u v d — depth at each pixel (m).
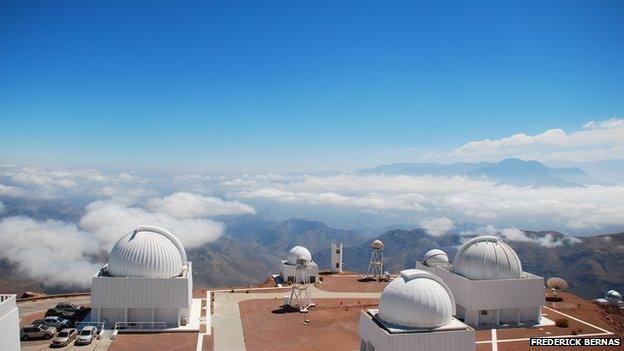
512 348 60.91
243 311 76.25
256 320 71.44
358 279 105.12
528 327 69.75
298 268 82.25
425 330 48.72
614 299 94.62
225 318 72.19
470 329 49.28
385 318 51.22
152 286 64.75
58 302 80.44
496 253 72.44
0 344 41.75
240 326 68.38
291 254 102.12
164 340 60.69
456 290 72.94
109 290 64.12
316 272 100.62
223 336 63.88
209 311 75.25
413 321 49.16
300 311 76.62
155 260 65.88
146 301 64.62
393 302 50.34
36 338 59.41
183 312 67.00
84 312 71.00
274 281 101.38
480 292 70.00
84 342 58.09
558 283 88.88
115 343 59.00
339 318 72.88
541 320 72.94
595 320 73.69
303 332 66.19
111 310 64.75
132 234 68.25
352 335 65.06
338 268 114.25
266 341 62.34
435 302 49.53
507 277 71.94
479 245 74.12
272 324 69.56
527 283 71.62
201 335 63.06
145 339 60.81
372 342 50.94
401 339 47.41
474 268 72.12
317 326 68.94
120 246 67.00
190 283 69.75
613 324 72.69
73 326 63.12
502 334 66.38
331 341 62.69
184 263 71.25
